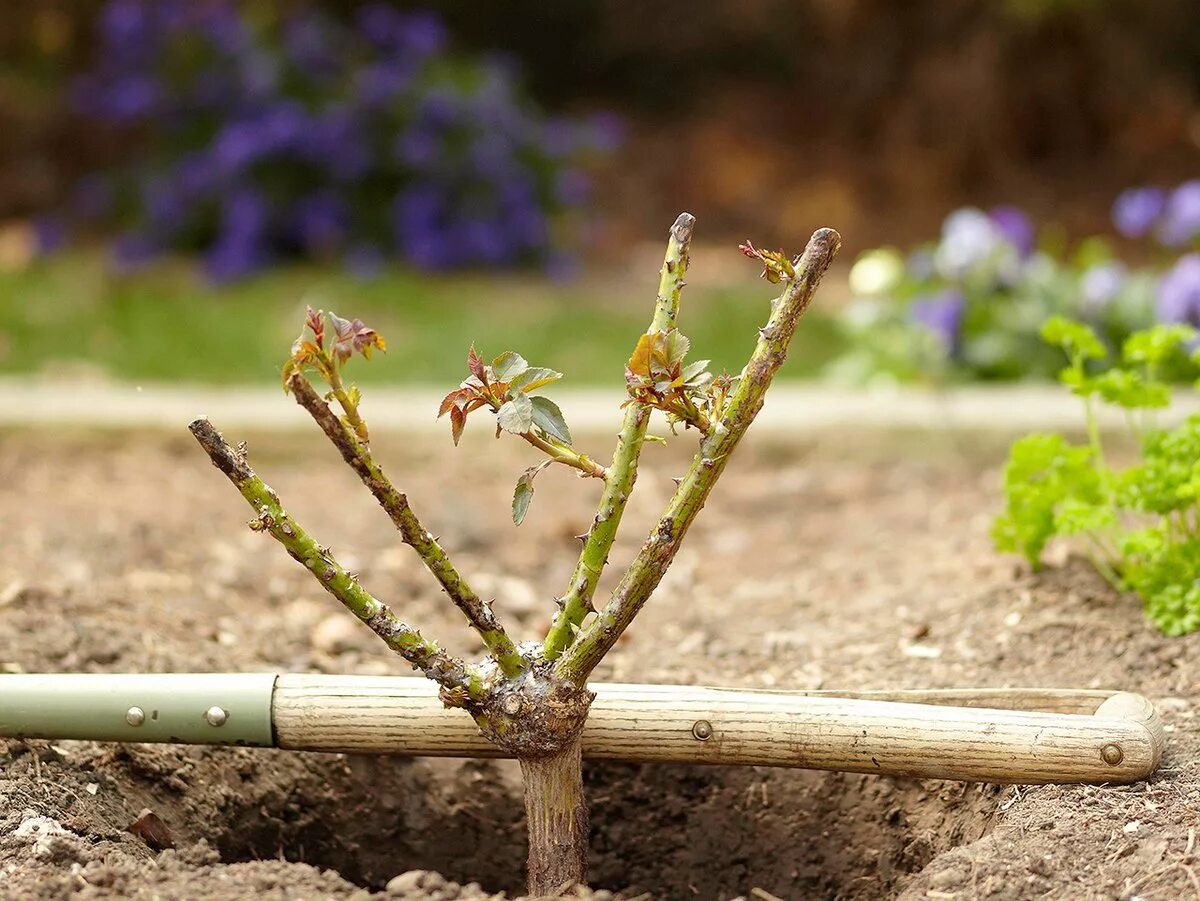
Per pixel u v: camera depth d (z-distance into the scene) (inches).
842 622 77.5
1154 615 72.5
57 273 159.0
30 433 103.0
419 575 84.0
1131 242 188.1
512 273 165.5
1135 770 62.6
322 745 64.2
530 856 62.3
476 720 61.7
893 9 213.3
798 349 139.5
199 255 165.8
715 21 245.0
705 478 60.1
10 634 72.6
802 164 218.7
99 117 185.9
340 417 60.4
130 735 64.2
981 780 63.1
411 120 165.9
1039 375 113.7
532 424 59.6
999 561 79.8
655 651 76.5
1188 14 211.5
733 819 69.1
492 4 251.3
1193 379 102.6
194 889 60.1
